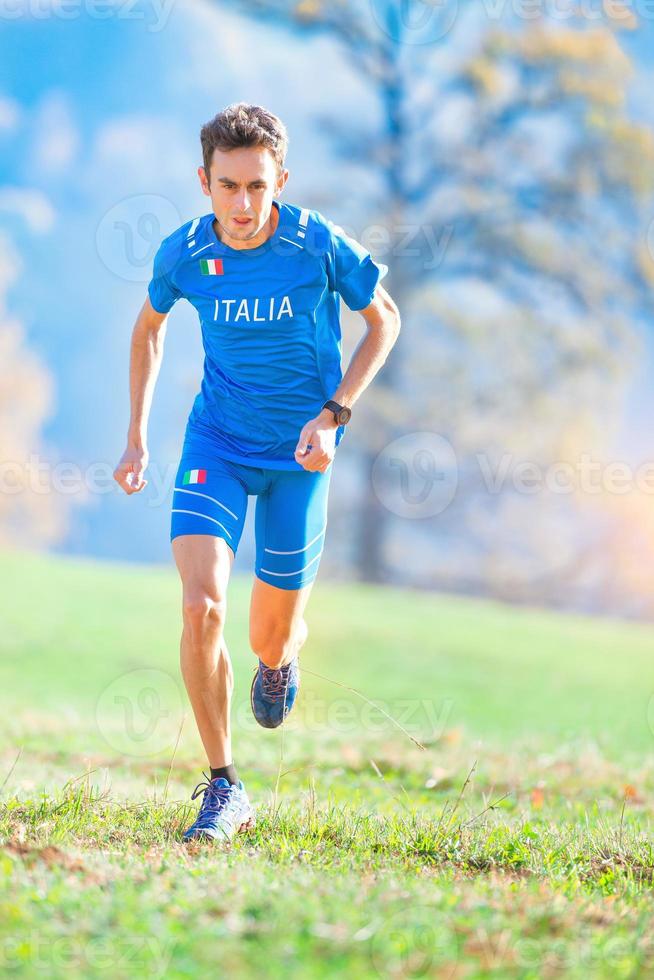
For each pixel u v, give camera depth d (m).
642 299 74.25
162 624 46.06
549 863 10.16
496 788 16.84
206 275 10.70
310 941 6.92
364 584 81.88
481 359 76.56
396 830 10.92
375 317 10.93
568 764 19.34
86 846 9.50
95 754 18.08
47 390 106.19
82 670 36.41
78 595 51.47
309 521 11.29
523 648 46.31
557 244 73.81
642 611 91.81
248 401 11.05
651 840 11.52
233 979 6.36
